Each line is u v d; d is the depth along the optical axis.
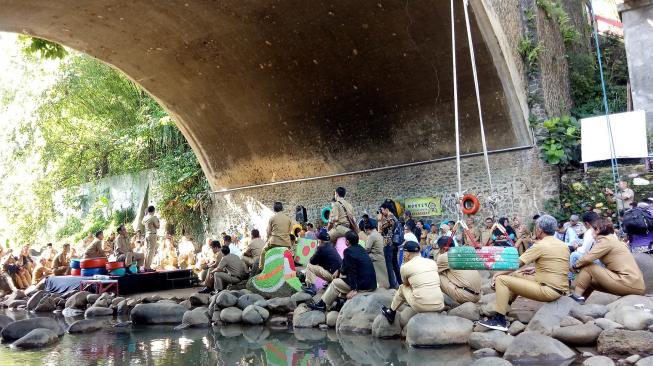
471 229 13.39
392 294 8.62
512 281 6.78
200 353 7.27
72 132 27.70
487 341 6.59
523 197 14.68
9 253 17.20
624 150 13.62
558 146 14.26
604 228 7.16
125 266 14.38
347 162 18.27
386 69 15.63
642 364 5.14
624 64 18.11
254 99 18.95
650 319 5.98
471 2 12.78
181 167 24.19
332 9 14.34
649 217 8.70
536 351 5.77
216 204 22.52
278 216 11.62
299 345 7.54
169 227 23.91
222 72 18.31
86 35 15.69
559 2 16.88
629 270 6.99
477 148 15.49
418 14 13.55
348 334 8.16
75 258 16.12
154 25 15.55
